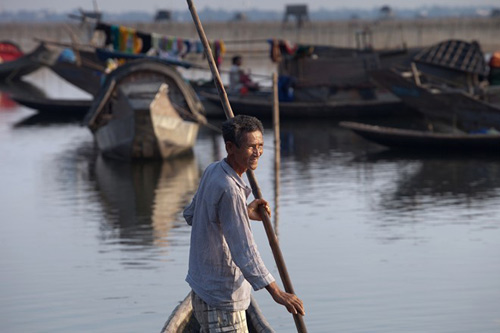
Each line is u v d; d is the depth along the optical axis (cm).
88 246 1344
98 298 1052
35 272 1188
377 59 3534
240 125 561
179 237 1400
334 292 1056
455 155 2391
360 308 991
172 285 1105
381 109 3459
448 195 1762
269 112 3469
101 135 2541
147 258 1255
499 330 910
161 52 3325
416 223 1478
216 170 569
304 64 3562
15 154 2625
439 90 2755
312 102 3544
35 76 6550
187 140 2525
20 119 3788
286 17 11044
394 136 2444
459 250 1270
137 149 2412
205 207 568
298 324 567
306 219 1524
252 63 7544
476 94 2777
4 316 988
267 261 1227
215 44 3372
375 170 2142
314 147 2669
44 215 1623
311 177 2038
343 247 1301
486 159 2300
